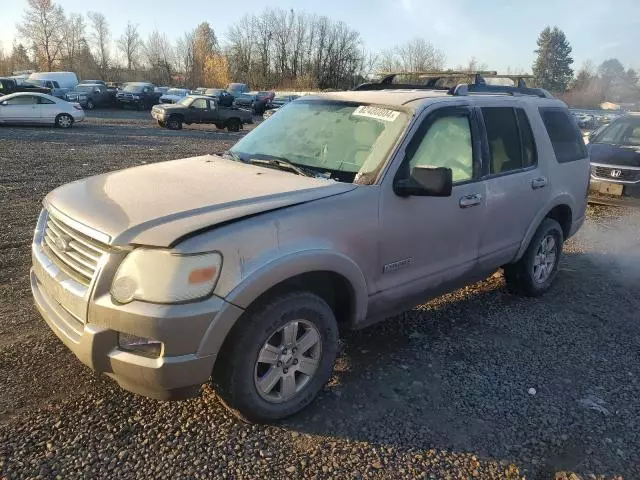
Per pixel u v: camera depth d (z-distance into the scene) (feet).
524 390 12.20
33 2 243.81
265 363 10.16
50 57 253.65
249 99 134.10
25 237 21.13
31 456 9.21
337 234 10.68
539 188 16.39
